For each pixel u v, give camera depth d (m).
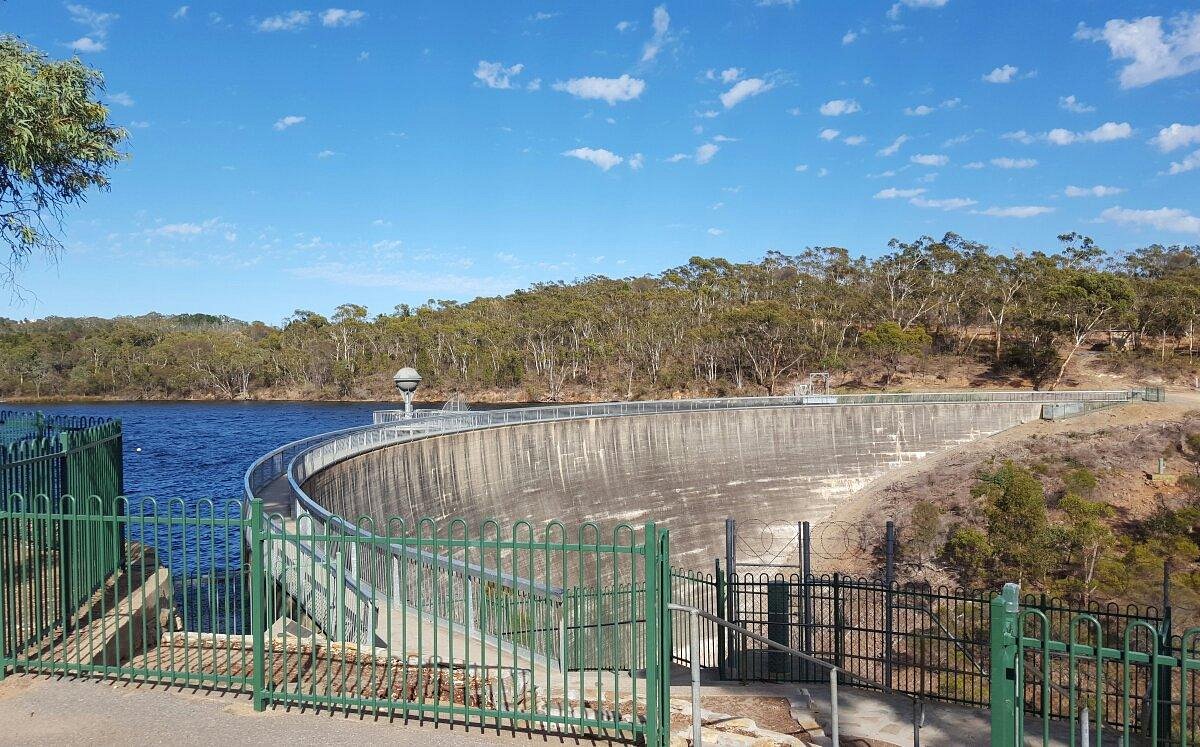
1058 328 101.38
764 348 114.81
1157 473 49.28
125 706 8.70
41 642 9.83
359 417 102.88
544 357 130.62
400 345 140.88
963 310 117.75
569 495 49.16
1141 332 107.69
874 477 65.19
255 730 8.20
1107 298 100.44
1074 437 60.22
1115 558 35.56
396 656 10.28
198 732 8.15
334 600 11.88
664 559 7.99
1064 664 16.48
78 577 11.36
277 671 9.79
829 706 11.73
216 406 122.56
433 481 38.81
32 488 11.02
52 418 18.31
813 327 116.94
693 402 62.91
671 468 56.75
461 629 11.32
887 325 112.00
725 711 11.15
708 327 122.06
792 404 65.06
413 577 13.69
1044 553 34.72
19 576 9.62
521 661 10.43
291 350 143.75
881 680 15.19
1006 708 6.45
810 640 17.16
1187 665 5.83
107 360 141.50
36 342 141.62
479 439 42.97
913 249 143.38
